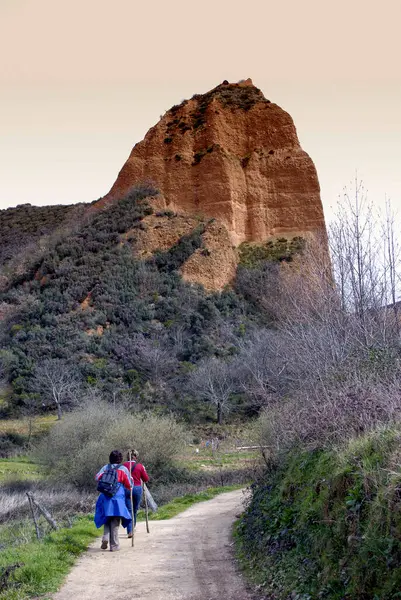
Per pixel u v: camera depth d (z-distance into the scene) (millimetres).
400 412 7820
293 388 16562
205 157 79188
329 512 7227
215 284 68625
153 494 27266
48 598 7500
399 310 15133
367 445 7219
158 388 53062
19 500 24125
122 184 82688
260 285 67250
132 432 30906
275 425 15258
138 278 68062
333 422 8875
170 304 65000
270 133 82688
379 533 5844
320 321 15906
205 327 62000
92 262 70688
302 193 78375
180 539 12047
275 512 9703
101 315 63406
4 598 7426
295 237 75312
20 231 103188
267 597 7246
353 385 9797
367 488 6406
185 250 70375
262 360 38438
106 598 7492
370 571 5727
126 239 73312
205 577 8516
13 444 43688
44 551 9672
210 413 48625
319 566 6879
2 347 61438
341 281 16625
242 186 78625
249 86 91438
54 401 52500
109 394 50750
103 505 10609
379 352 11672
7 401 53781
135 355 57406
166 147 82938
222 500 21984
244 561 9297
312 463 9078
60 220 103250
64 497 24781
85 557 10023
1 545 13344
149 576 8617
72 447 32094
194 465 34844
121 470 10883
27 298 68188
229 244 72375
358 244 16500
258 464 18359
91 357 58281
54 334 61562
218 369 51250
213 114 83000
